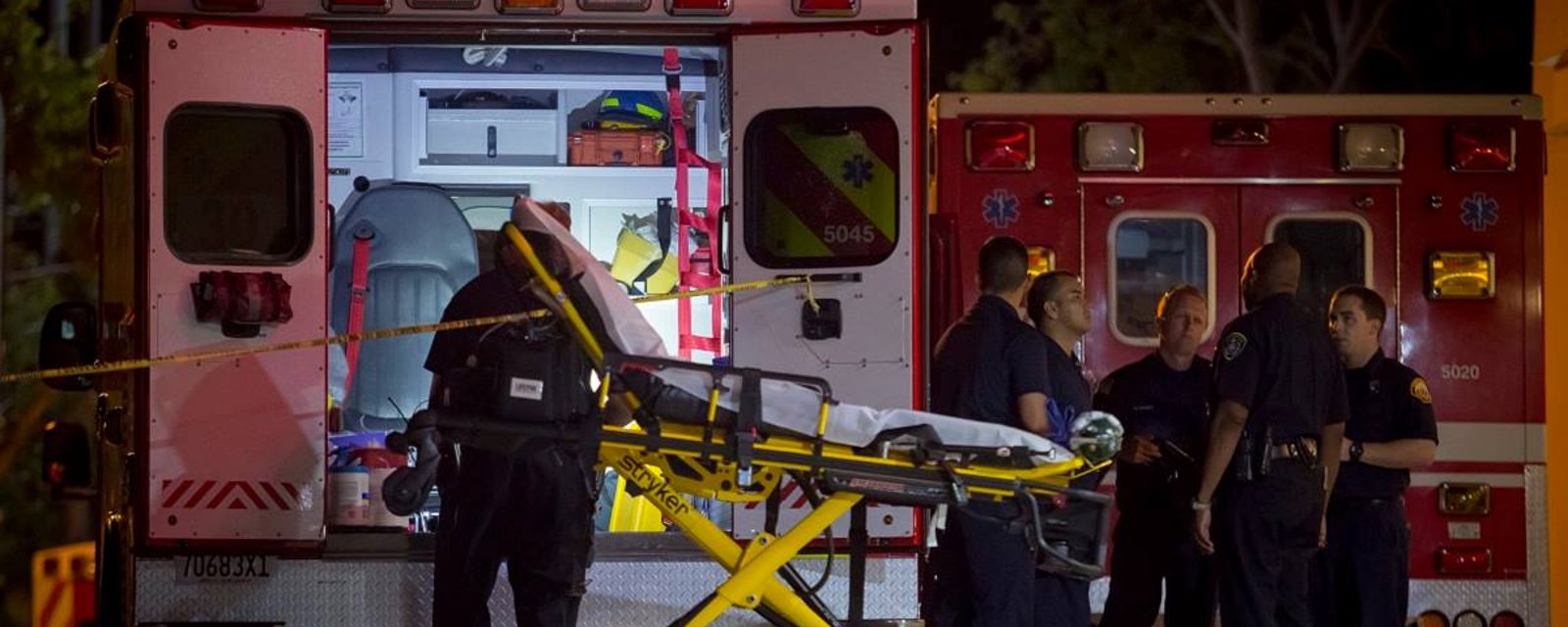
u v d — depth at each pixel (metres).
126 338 25.70
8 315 67.94
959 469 22.03
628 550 25.31
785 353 25.17
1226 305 32.47
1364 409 29.45
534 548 23.02
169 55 24.58
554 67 32.28
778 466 21.86
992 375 26.52
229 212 24.72
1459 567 32.19
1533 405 32.47
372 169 32.47
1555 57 35.41
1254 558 26.94
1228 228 32.50
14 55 66.69
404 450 22.06
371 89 32.47
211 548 24.61
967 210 32.31
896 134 25.20
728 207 25.34
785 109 25.25
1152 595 30.44
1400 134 32.50
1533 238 32.56
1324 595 29.84
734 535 25.27
